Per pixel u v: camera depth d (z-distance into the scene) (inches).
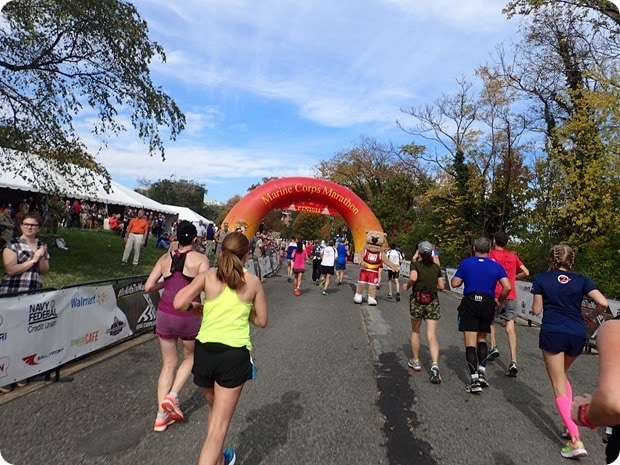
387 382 216.1
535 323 439.2
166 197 3002.0
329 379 215.3
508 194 948.6
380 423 166.2
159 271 165.8
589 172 562.9
